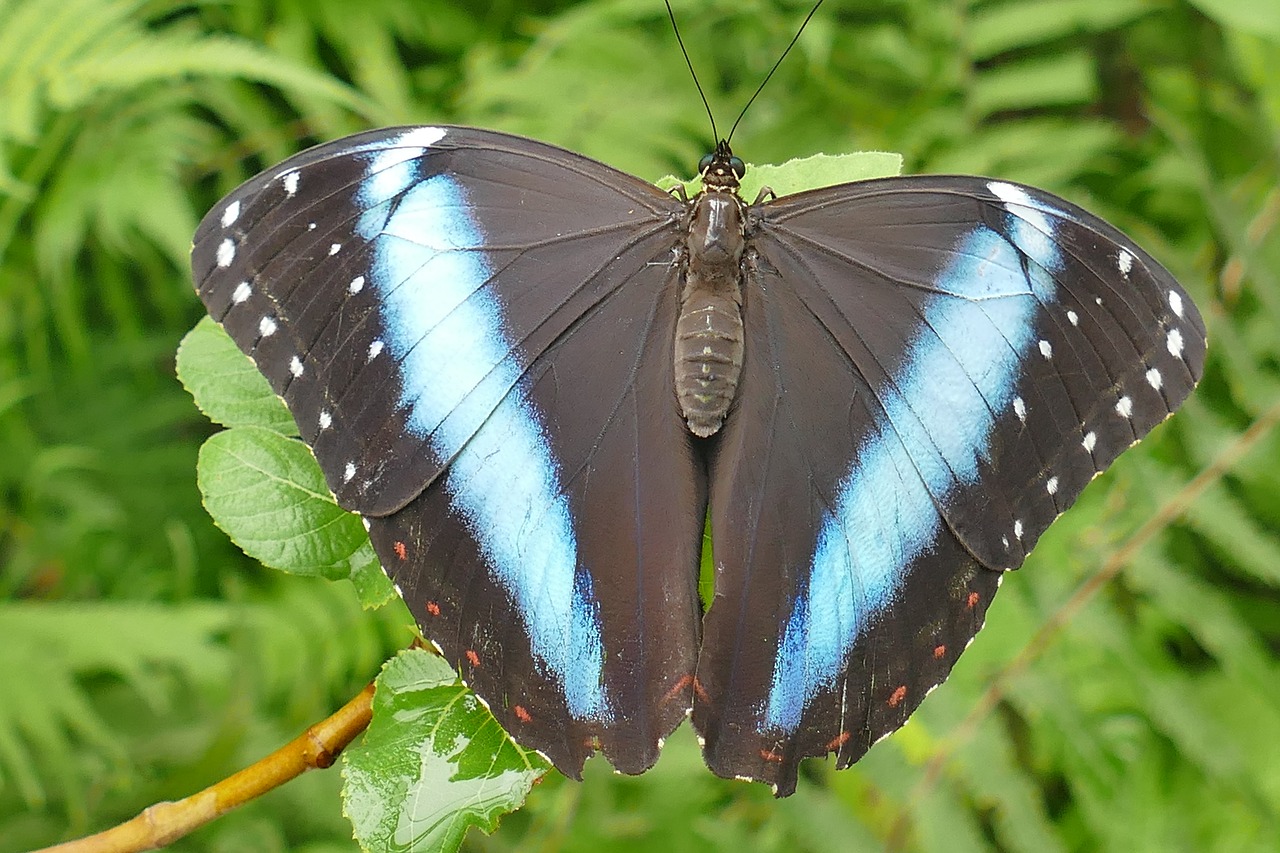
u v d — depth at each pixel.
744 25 0.81
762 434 0.68
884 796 0.75
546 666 0.66
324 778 0.78
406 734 0.65
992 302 0.68
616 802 0.75
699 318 0.68
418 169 0.67
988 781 0.74
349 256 0.67
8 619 0.78
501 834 0.76
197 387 0.66
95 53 0.78
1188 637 0.78
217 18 0.81
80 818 0.77
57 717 0.77
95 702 0.80
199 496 0.83
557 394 0.68
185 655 0.78
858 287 0.68
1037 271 0.68
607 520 0.67
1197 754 0.74
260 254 0.66
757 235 0.69
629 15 0.81
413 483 0.66
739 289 0.69
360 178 0.67
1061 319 0.67
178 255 0.79
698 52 0.81
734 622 0.67
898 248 0.68
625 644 0.66
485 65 0.81
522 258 0.68
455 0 0.83
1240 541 0.75
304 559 0.66
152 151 0.80
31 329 0.81
